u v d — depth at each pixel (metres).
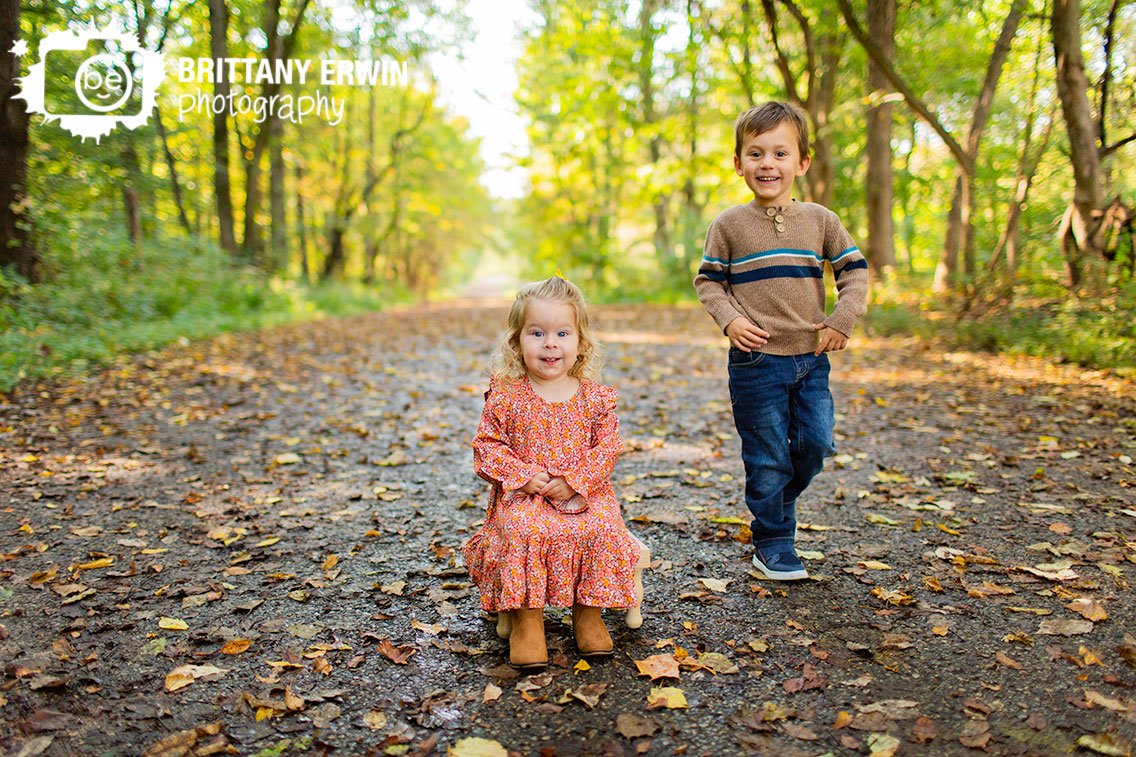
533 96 23.92
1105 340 6.80
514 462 2.63
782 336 2.97
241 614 2.88
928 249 23.19
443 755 2.03
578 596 2.51
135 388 7.23
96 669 2.48
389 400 7.16
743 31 13.65
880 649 2.53
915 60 11.36
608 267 24.67
